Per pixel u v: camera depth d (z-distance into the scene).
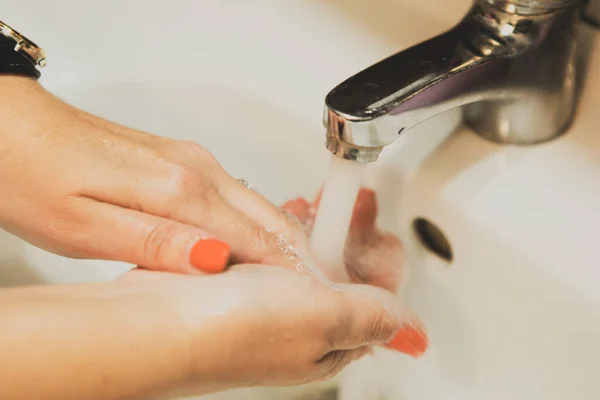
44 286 0.38
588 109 0.47
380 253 0.49
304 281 0.40
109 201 0.44
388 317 0.43
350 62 0.51
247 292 0.38
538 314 0.44
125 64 0.54
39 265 0.54
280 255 0.45
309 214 0.51
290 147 0.52
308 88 0.51
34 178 0.44
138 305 0.37
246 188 0.47
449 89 0.42
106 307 0.36
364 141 0.40
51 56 0.55
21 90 0.47
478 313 0.47
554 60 0.44
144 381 0.36
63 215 0.44
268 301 0.38
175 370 0.37
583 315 0.42
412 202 0.46
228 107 0.54
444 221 0.46
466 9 0.50
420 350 0.46
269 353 0.39
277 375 0.40
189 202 0.44
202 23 0.55
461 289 0.47
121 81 0.54
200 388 0.38
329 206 0.44
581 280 0.42
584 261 0.42
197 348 0.37
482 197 0.44
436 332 0.50
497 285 0.45
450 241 0.46
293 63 0.52
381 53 0.51
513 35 0.43
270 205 0.47
